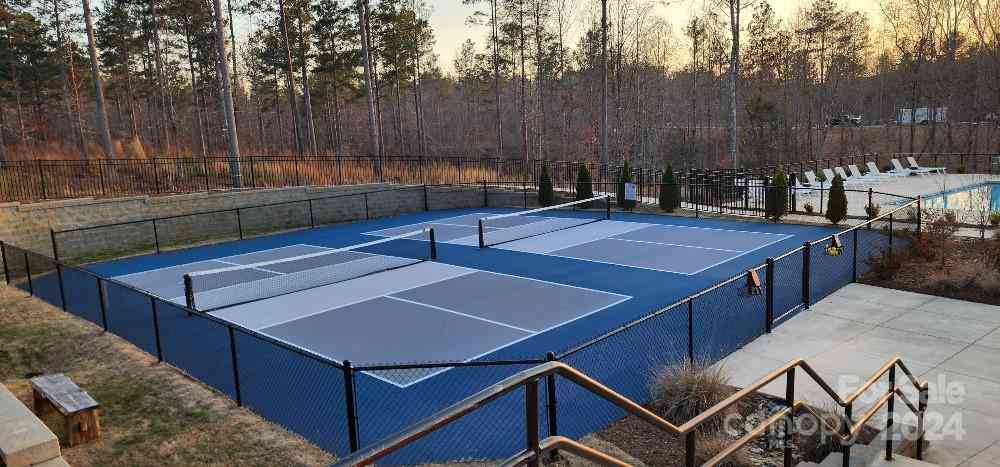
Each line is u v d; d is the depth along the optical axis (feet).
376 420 24.12
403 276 52.47
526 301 42.83
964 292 37.65
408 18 153.28
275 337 36.32
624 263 53.78
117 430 23.16
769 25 163.84
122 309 42.27
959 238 52.03
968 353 28.63
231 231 83.10
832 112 201.77
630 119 207.10
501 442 21.57
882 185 92.68
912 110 158.40
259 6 148.97
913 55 168.35
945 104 171.01
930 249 44.68
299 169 104.37
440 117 290.56
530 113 236.22
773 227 68.03
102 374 28.94
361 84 214.69
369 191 94.73
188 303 41.32
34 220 66.44
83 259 66.33
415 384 27.99
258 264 60.85
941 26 161.27
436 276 52.01
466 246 65.82
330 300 44.98
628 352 30.19
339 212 92.27
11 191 77.30
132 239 74.08
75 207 69.51
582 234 70.38
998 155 102.32
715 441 19.93
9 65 156.15
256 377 28.91
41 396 24.00
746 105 153.99
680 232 68.49
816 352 29.60
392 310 41.68
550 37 169.78
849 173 112.68
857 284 40.98
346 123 280.72
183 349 33.24
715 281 46.11
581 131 217.56
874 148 185.57
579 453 8.73
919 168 110.73
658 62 226.99
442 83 315.17
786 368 14.20
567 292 44.86
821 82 184.65
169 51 191.62
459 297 44.62
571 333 35.29
